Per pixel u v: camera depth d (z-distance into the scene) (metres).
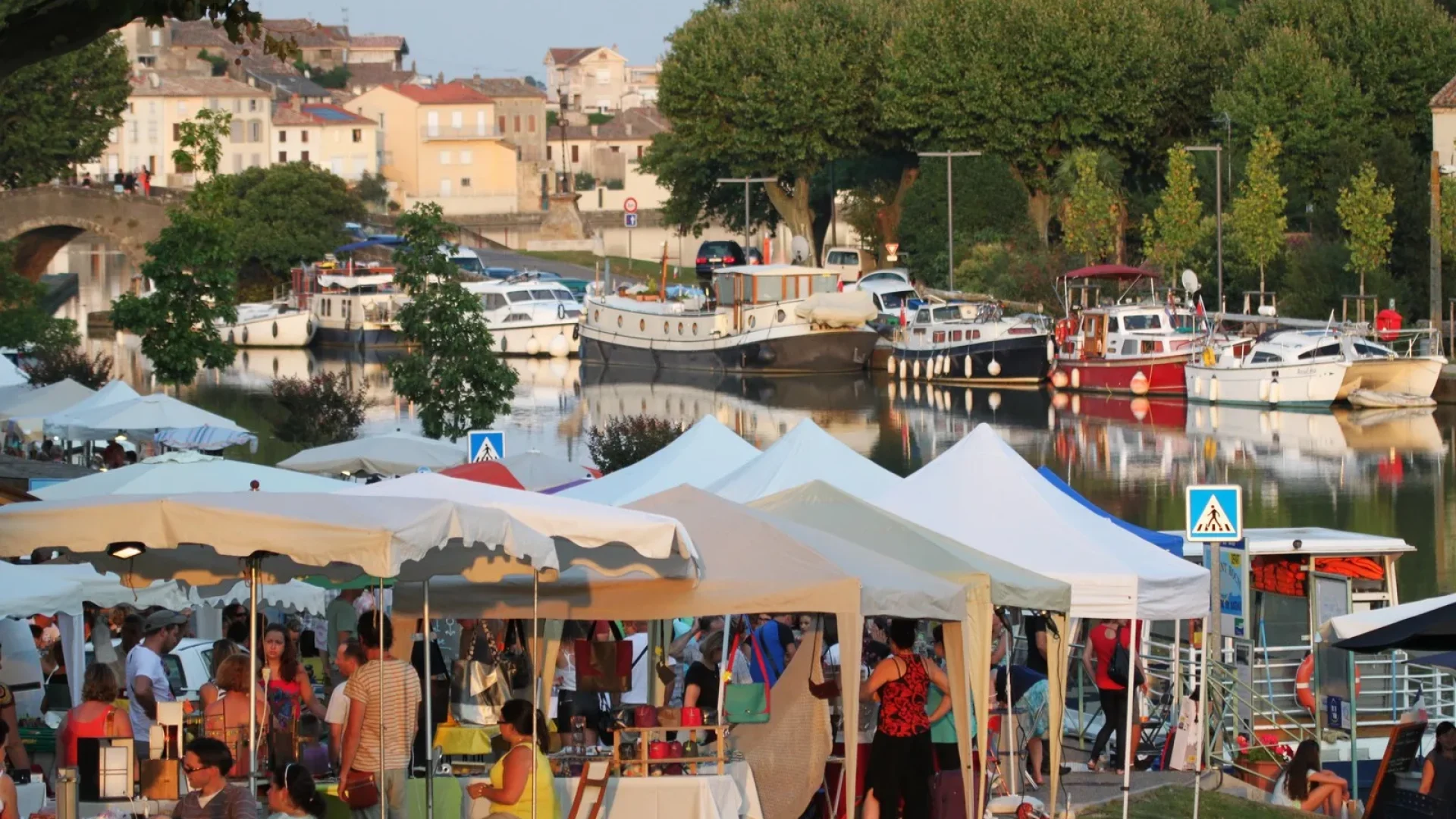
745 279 108.12
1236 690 27.09
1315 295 101.69
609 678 18.94
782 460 26.78
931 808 19.08
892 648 18.52
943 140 122.00
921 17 124.12
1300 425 84.00
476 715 18.41
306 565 17.23
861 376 107.12
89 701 17.48
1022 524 22.91
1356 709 26.23
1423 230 101.81
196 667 23.98
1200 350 94.69
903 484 23.72
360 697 15.91
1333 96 116.19
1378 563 27.75
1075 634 29.09
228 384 99.25
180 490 25.88
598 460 53.75
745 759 18.36
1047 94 119.81
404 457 38.22
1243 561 27.55
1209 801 22.45
